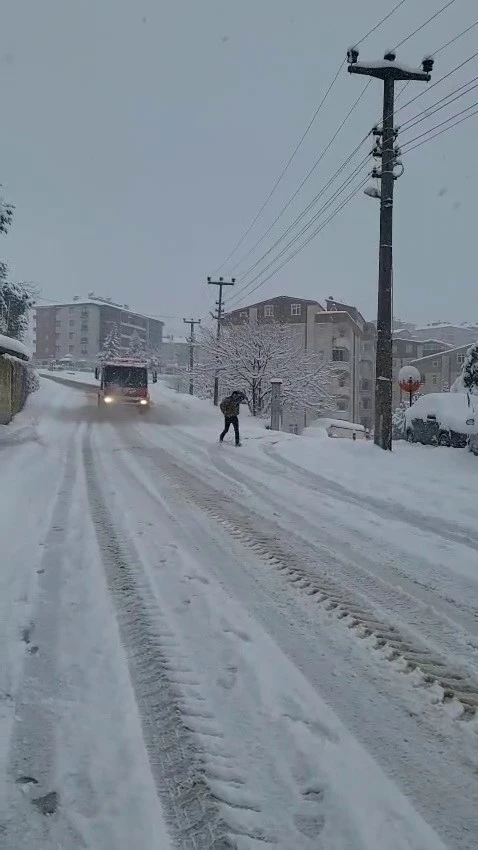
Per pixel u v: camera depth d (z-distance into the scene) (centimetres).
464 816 230
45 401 3022
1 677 323
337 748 270
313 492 895
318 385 3331
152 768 255
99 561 520
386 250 1434
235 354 3141
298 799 238
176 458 1209
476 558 577
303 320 5769
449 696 320
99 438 1559
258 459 1237
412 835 220
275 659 353
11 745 266
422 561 564
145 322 11369
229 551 570
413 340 7762
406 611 441
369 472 1105
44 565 504
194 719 290
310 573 517
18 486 809
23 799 235
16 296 3111
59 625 390
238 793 241
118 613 412
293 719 292
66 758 259
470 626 417
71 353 9988
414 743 276
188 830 222
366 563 553
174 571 502
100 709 296
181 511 729
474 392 1736
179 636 379
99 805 233
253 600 446
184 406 3134
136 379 2536
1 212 2498
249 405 3100
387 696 318
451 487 961
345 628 404
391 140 1438
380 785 246
